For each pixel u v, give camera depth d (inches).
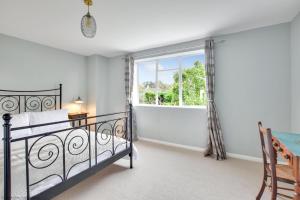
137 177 87.3
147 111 154.7
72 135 97.8
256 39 105.1
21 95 123.1
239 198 69.6
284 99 98.0
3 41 114.0
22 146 78.6
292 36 93.2
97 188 77.3
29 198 48.4
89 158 71.0
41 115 108.9
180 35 116.5
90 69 171.2
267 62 102.3
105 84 177.2
